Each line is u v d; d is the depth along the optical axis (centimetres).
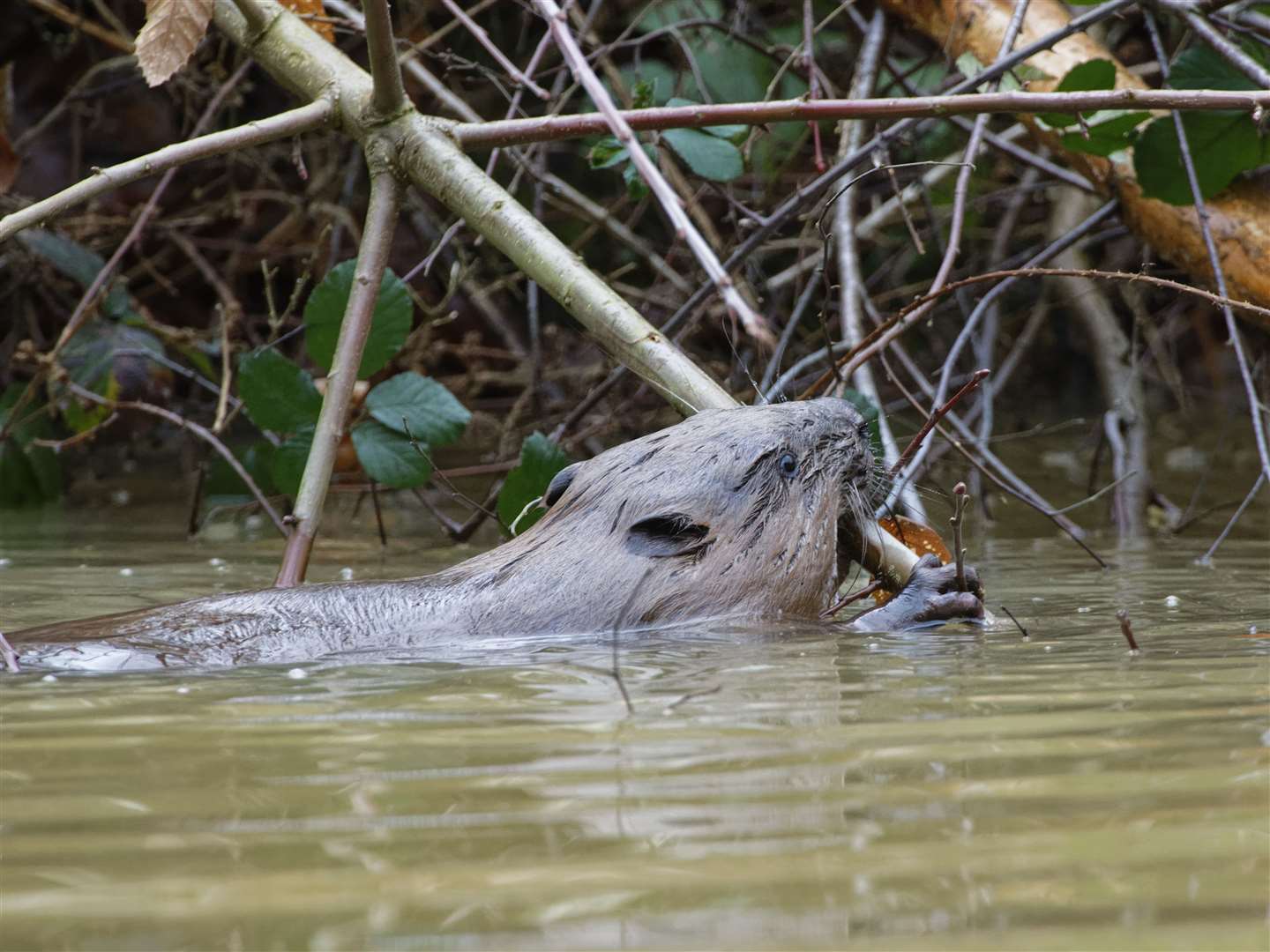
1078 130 1070
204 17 852
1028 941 303
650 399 1650
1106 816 392
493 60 1917
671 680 617
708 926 314
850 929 311
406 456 1061
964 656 680
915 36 1931
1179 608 848
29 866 364
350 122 1023
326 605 761
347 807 411
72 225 1733
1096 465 1467
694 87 1781
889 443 1074
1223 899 327
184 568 1112
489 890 338
